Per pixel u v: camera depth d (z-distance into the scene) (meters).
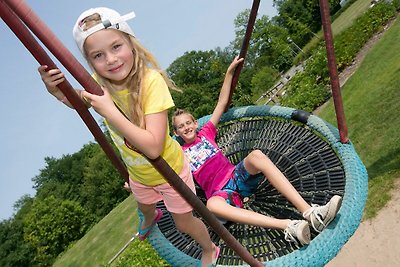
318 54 13.25
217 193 3.36
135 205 18.19
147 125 1.99
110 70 1.97
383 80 9.12
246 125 4.15
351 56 12.45
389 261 5.20
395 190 5.93
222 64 49.78
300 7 46.47
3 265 33.06
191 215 2.63
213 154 3.61
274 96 18.98
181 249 3.13
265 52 43.16
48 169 50.22
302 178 3.32
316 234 2.81
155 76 2.07
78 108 2.03
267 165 3.07
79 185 46.94
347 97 10.01
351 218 2.76
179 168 2.40
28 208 46.22
